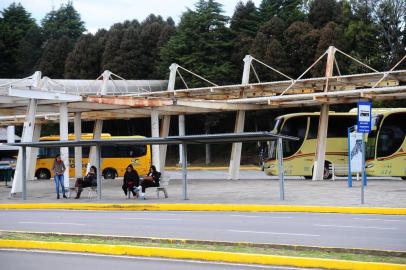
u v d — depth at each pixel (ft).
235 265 36.88
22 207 86.89
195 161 228.43
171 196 91.25
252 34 216.33
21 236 50.52
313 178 115.75
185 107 121.29
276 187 100.01
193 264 37.52
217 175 160.86
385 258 36.35
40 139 159.12
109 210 79.66
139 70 235.61
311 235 48.37
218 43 210.38
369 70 182.60
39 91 99.96
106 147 156.35
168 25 239.50
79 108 118.52
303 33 199.11
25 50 279.28
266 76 199.11
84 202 86.02
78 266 37.70
